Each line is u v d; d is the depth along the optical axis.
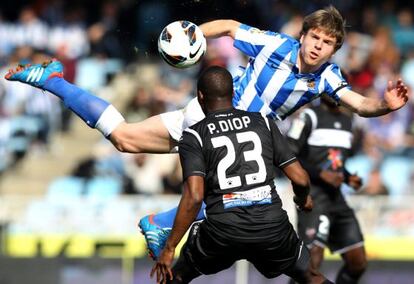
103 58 56.06
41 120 53.47
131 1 55.56
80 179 48.69
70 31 56.72
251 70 23.61
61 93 24.02
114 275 36.31
